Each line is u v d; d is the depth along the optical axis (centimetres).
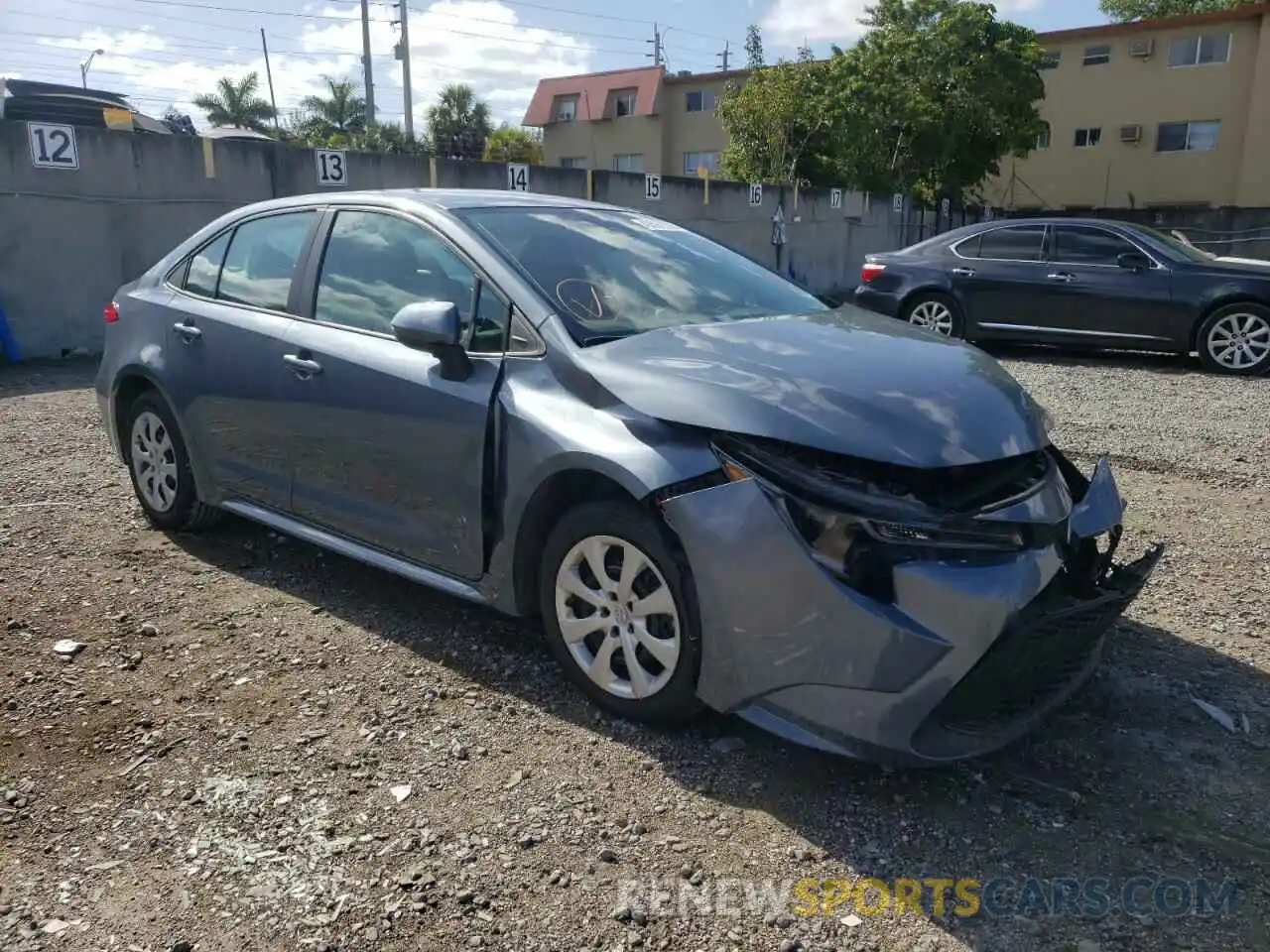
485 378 368
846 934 254
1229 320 1037
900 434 301
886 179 3028
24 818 296
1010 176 3803
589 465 328
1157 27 3469
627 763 325
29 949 246
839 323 405
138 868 276
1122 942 252
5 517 554
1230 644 414
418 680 377
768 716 307
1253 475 651
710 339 361
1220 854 285
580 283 389
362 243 433
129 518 556
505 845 286
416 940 251
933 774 322
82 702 360
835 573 289
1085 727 351
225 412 468
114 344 534
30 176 1131
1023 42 3131
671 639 327
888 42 2972
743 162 3153
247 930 253
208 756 328
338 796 307
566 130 4912
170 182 1252
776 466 301
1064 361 1150
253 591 458
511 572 366
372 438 402
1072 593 330
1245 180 3397
